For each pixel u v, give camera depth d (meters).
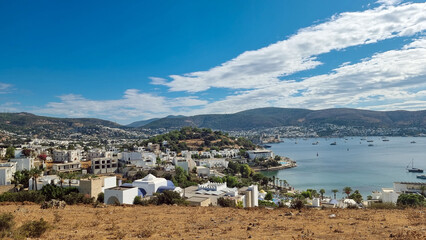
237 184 127.00
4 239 16.05
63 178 82.12
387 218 22.77
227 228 19.89
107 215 26.39
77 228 20.83
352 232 17.89
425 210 27.56
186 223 22.12
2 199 42.41
